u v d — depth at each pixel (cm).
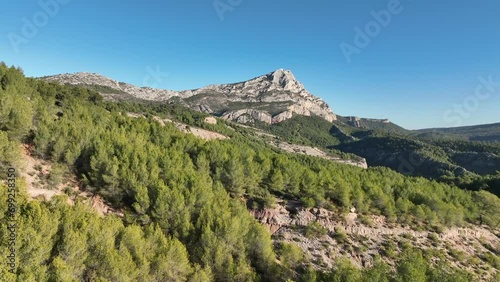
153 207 4947
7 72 8431
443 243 7331
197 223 4784
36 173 5209
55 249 3094
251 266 4756
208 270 4050
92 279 3075
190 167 6794
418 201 8769
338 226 6725
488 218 9350
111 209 5281
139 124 8838
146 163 5975
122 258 3219
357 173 10856
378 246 6519
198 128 17325
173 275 3644
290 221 6625
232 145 9262
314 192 7219
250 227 5112
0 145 4678
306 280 4584
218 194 5834
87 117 7725
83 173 5756
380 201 7675
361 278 4444
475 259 7075
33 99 7838
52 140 5812
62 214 3478
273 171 7969
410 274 4509
